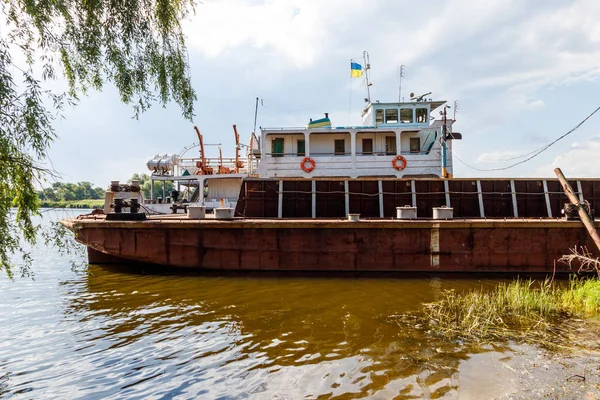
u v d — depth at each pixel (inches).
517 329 258.7
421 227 461.1
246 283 414.0
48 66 213.5
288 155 810.8
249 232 465.1
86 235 470.3
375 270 462.0
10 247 192.1
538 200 562.3
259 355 225.1
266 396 178.4
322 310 313.7
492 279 435.8
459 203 561.3
